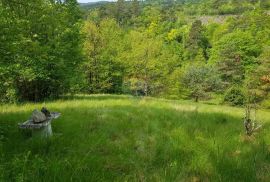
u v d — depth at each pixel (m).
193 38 122.00
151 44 49.50
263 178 5.31
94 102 16.78
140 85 48.88
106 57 42.75
